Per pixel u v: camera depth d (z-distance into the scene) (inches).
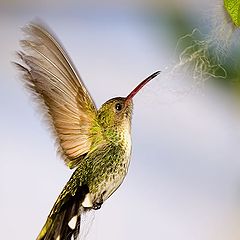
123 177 106.0
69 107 106.0
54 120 105.9
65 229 105.3
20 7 109.7
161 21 106.3
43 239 105.4
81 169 105.9
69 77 105.7
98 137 106.1
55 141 106.0
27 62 105.1
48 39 105.1
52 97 105.7
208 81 105.3
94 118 106.2
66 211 105.5
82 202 105.6
